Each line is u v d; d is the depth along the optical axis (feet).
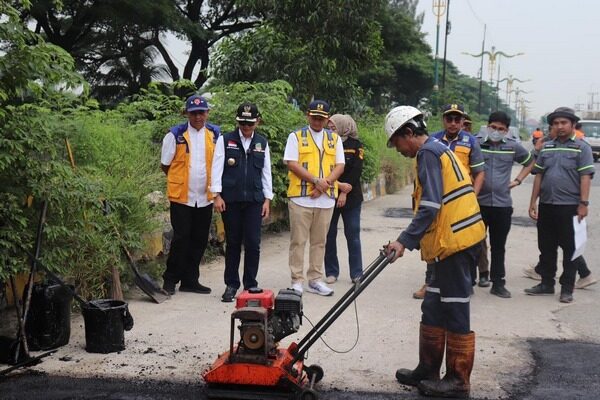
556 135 22.62
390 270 26.81
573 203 22.21
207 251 28.32
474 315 20.59
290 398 13.39
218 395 13.58
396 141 14.21
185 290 22.99
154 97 35.42
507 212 22.67
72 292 16.79
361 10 44.65
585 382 15.10
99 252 19.84
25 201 16.87
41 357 16.10
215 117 32.19
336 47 44.39
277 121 33.06
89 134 22.90
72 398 13.82
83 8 68.23
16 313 17.67
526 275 26.27
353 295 13.55
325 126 24.00
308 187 21.91
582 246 22.16
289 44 44.27
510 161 22.81
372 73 106.63
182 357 16.37
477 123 122.01
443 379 14.19
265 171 21.85
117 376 15.06
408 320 19.76
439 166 13.42
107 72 76.13
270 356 13.71
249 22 86.17
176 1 81.76
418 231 13.33
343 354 16.70
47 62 15.44
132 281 22.85
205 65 86.79
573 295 23.47
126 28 71.87
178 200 22.08
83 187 17.70
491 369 15.83
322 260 22.79
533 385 14.88
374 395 14.15
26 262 17.06
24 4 15.35
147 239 23.73
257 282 24.41
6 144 15.47
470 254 13.64
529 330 19.08
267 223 34.53
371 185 53.21
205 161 22.24
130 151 26.48
